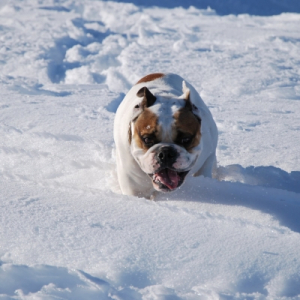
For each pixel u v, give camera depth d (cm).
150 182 756
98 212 634
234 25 3228
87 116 1255
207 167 806
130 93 846
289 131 1185
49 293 460
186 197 728
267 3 4100
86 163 914
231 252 546
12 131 1103
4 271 484
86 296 462
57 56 2220
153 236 573
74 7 3853
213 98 1555
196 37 2717
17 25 2925
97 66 2106
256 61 2100
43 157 947
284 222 648
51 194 692
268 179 868
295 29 3030
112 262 513
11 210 623
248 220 630
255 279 504
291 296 481
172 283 492
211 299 463
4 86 1620
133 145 696
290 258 538
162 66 2002
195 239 571
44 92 1591
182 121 667
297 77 1838
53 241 549
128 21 3272
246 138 1127
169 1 4294
